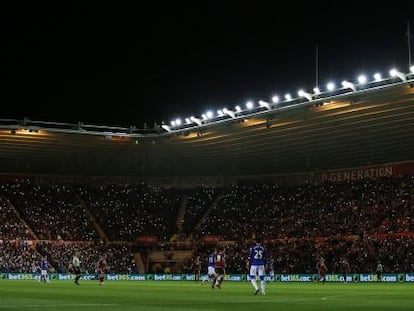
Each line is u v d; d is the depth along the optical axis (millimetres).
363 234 61594
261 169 76812
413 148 62562
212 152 70938
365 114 53781
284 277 58406
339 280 55188
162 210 77938
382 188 66062
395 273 53125
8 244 67875
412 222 58844
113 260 69688
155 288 37312
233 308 17797
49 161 74250
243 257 64938
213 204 77812
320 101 51688
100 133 64812
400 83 46250
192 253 70938
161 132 67938
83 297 25094
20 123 61750
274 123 58594
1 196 74750
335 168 73562
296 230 67125
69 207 76438
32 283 48000
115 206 77938
